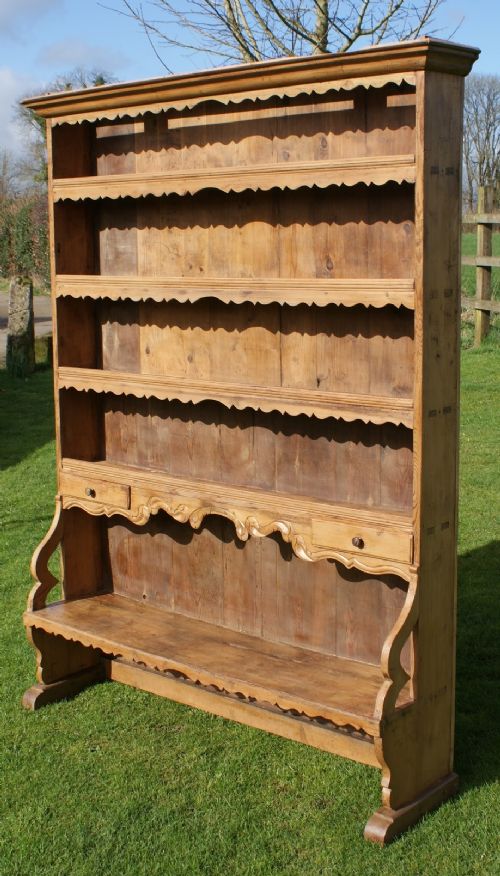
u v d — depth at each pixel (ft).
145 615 15.20
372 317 12.23
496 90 93.35
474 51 10.87
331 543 12.01
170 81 12.49
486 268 40.65
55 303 14.79
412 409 11.09
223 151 13.34
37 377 43.91
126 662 15.57
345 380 12.61
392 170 10.86
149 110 13.12
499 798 12.11
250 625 14.49
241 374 13.70
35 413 36.70
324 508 12.05
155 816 11.87
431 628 11.69
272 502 12.59
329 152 12.25
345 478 12.95
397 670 11.22
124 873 10.85
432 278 10.95
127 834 11.55
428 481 11.28
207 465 14.52
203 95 12.46
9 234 92.89
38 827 11.73
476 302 40.81
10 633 17.49
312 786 12.46
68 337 15.07
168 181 12.89
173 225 14.15
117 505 14.48
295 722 13.25
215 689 14.30
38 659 14.97
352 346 12.48
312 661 13.37
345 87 11.15
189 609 15.24
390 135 11.69
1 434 33.63
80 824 11.76
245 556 14.39
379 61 10.69
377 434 12.54
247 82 11.88
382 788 11.43
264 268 13.20
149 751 13.42
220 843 11.32
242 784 12.53
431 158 10.74
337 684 12.47
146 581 15.76
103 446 15.89
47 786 12.60
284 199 12.83
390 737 11.23
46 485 27.30
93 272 15.30
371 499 12.73
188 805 12.10
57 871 10.92
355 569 13.23
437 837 11.36
